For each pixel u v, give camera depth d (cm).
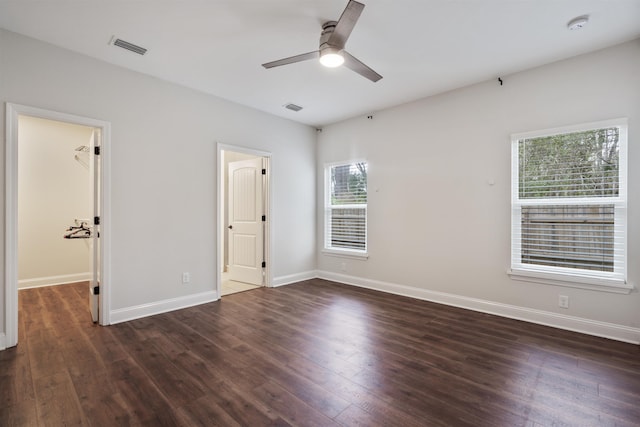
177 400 193
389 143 448
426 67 325
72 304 387
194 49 293
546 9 232
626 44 276
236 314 354
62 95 289
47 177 491
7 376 219
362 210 490
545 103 318
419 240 416
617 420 176
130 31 263
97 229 325
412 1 223
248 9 234
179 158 371
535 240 330
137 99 337
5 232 259
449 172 387
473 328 311
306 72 339
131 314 334
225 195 630
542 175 325
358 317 344
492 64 319
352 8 191
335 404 190
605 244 291
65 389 204
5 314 261
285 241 501
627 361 242
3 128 259
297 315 351
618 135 285
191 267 384
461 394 200
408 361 243
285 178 500
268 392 202
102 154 313
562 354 254
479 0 222
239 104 432
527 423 173
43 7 231
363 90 386
